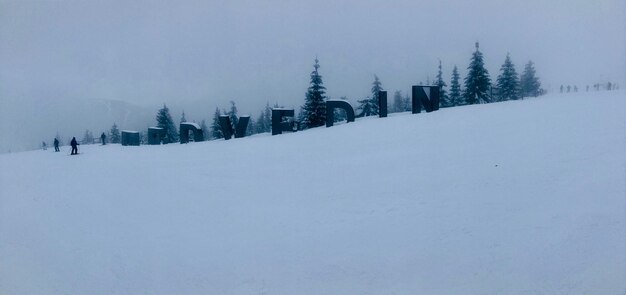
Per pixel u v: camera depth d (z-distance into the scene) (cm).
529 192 968
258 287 673
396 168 1412
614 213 789
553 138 1491
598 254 659
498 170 1186
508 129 1827
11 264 827
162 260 811
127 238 955
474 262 685
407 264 705
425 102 3453
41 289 713
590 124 1648
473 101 5412
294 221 982
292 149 2266
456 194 1033
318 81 5103
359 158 1709
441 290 616
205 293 668
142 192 1452
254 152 2336
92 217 1153
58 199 1413
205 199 1280
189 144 3744
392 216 941
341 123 3812
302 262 751
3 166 2628
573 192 926
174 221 1067
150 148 3600
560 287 590
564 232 744
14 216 1202
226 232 947
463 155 1452
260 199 1221
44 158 3089
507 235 764
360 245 801
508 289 600
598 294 565
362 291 635
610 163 1085
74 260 836
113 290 700
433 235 806
